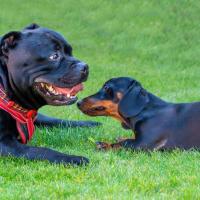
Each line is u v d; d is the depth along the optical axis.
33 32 10.80
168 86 21.50
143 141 11.69
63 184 9.23
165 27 30.52
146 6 32.47
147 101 12.11
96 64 25.81
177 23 30.80
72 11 33.03
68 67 10.59
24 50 10.61
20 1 34.44
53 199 8.66
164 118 11.84
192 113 11.83
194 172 9.98
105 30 30.80
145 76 23.47
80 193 8.90
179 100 18.52
